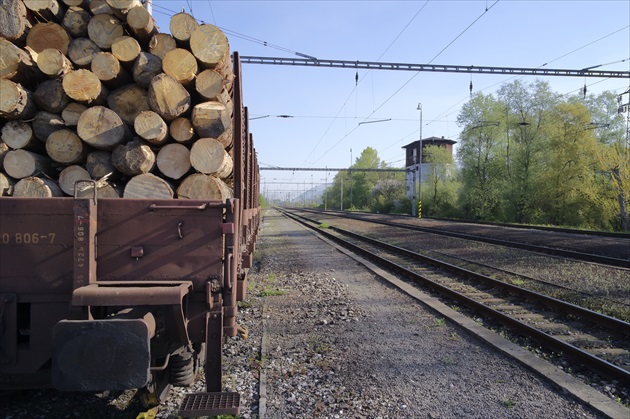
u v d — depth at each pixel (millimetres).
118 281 3461
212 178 4297
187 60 4273
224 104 4727
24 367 3406
